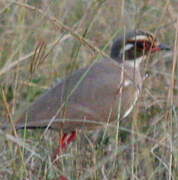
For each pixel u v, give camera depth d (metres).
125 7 18.09
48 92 14.45
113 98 14.73
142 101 16.06
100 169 13.63
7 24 16.64
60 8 17.41
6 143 13.79
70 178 13.29
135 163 13.66
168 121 13.79
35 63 13.72
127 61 15.61
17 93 14.95
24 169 12.71
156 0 18.08
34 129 14.66
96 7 16.06
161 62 17.55
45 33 15.96
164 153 14.22
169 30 17.83
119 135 15.26
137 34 15.62
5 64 15.10
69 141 14.80
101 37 17.47
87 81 14.65
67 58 16.69
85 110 14.45
